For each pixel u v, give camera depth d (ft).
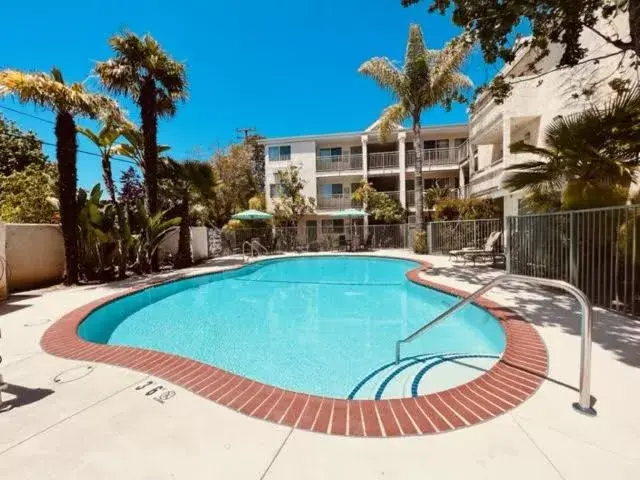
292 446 6.98
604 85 27.55
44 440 7.27
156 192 37.70
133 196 48.98
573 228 19.63
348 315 22.65
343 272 41.16
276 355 15.90
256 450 6.87
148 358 11.87
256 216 57.62
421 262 40.19
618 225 16.53
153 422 7.92
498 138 50.11
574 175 21.06
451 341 16.93
